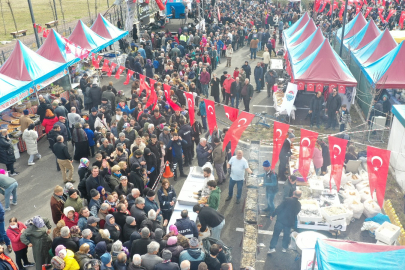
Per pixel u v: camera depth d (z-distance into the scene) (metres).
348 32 23.45
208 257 6.83
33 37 34.41
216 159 11.25
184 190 9.81
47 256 7.59
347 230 9.58
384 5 41.41
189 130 11.98
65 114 13.73
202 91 18.61
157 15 34.12
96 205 8.37
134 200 8.56
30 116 14.45
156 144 11.05
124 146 10.59
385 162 7.52
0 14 47.22
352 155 11.59
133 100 14.28
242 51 29.48
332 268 5.66
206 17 35.28
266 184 9.82
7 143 11.61
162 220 9.37
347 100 15.88
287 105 15.34
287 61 20.36
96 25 22.12
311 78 15.30
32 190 11.41
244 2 48.66
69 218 7.96
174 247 7.12
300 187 10.42
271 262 8.57
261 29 28.77
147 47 22.97
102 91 15.62
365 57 17.67
